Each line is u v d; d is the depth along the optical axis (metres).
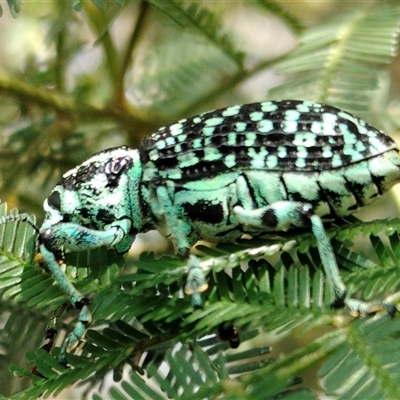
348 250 0.09
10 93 0.12
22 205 0.11
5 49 0.13
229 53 0.12
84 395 0.09
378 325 0.09
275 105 0.10
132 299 0.09
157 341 0.09
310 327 0.09
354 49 0.10
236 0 0.14
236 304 0.09
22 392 0.09
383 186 0.09
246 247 0.09
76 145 0.12
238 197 0.10
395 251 0.09
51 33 0.11
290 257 0.09
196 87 0.13
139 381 0.09
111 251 0.10
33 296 0.09
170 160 0.10
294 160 0.09
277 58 0.12
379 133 0.09
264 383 0.09
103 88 0.13
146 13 0.11
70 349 0.09
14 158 0.11
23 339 0.10
